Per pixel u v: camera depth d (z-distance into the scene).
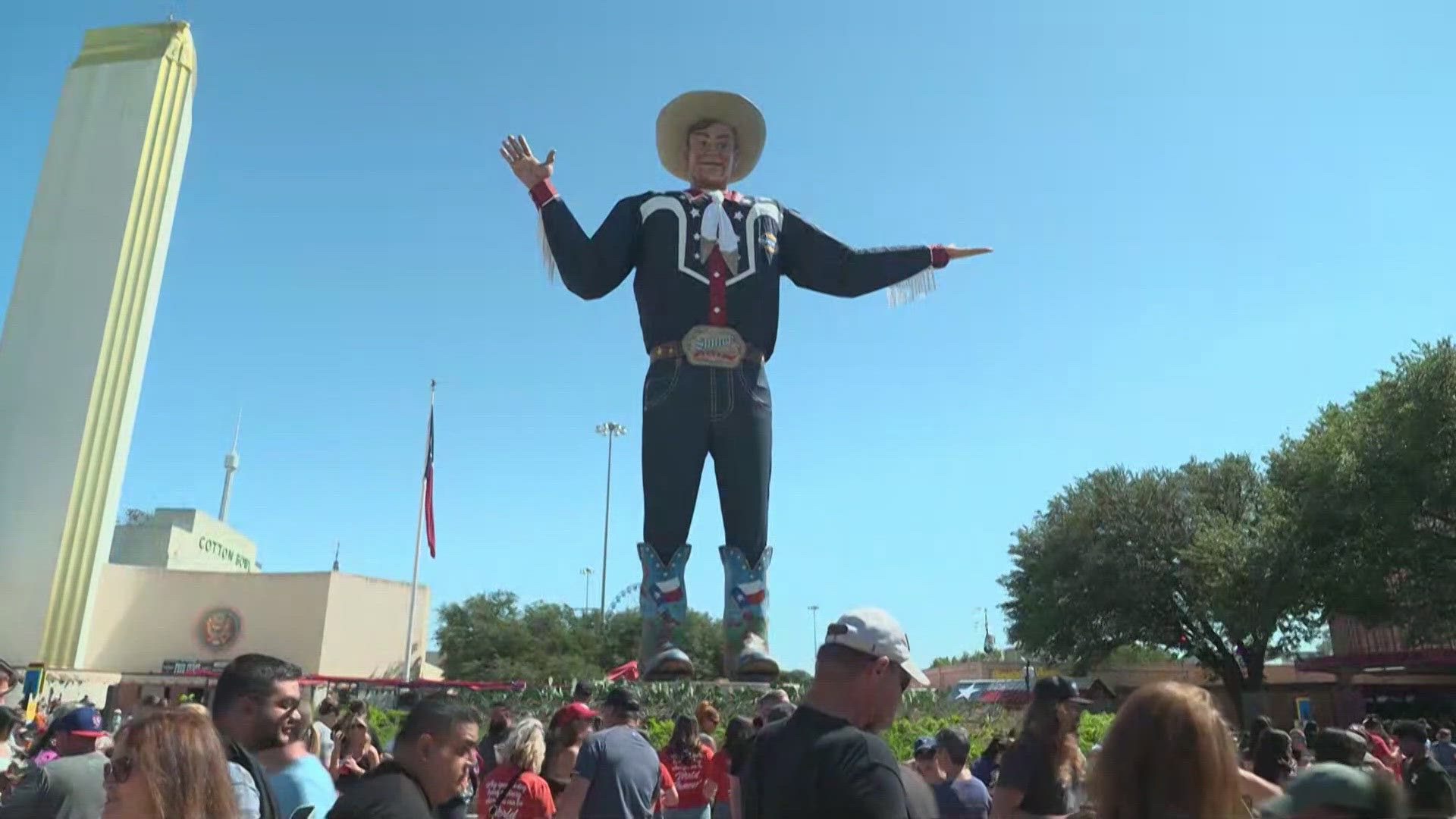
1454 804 7.20
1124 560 49.94
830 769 3.93
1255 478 52.12
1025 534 56.41
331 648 54.50
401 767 4.50
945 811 8.58
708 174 21.34
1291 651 49.50
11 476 44.53
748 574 19.56
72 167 47.19
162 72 48.50
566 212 19.44
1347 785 3.61
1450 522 38.00
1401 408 38.00
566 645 69.62
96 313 45.78
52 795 5.80
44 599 43.44
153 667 54.16
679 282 19.80
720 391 19.64
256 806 4.34
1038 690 6.03
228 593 55.38
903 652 4.34
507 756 8.31
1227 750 3.33
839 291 20.81
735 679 19.12
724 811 11.05
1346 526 41.12
